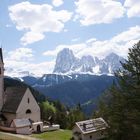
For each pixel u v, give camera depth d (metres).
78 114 138.38
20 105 80.56
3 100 83.50
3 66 84.00
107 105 37.31
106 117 36.53
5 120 80.50
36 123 78.19
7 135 63.25
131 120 31.94
